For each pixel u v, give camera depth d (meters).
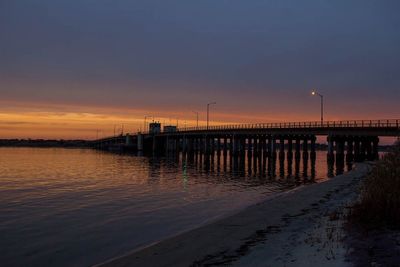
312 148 73.31
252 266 10.27
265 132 79.94
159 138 165.62
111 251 14.37
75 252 14.31
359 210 13.87
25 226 19.11
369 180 17.03
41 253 14.27
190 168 67.19
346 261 9.53
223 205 25.83
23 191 34.06
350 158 66.75
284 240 12.77
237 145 94.00
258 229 15.02
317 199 21.95
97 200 28.27
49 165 77.00
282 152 81.06
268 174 54.66
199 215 21.94
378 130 53.59
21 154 158.50
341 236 11.88
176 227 18.56
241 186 38.78
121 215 22.02
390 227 12.09
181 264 11.20
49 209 24.27
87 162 88.81
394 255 9.62
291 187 38.00
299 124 70.94
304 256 10.47
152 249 13.25
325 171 59.59
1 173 55.97
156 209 24.16
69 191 34.03
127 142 187.62
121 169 64.31
